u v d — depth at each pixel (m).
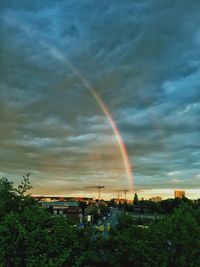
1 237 9.62
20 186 12.04
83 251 11.05
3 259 9.46
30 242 9.73
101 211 149.75
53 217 11.46
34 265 9.27
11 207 11.80
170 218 13.10
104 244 11.88
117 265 11.42
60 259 9.43
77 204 115.62
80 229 11.69
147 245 11.97
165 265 11.48
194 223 12.93
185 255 12.20
